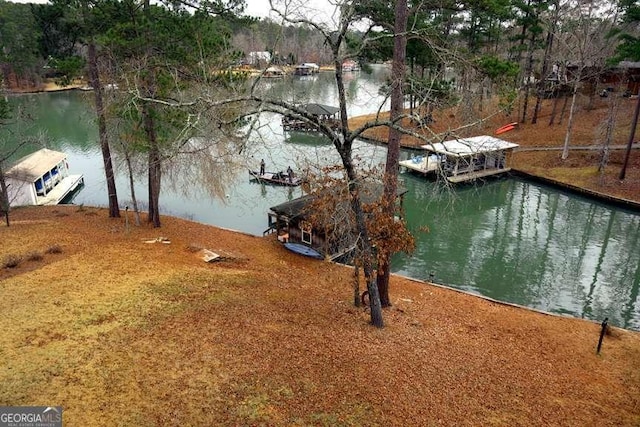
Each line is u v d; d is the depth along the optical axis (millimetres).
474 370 12953
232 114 15773
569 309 21016
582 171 36750
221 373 11016
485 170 38594
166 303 14625
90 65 21234
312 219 17000
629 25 43594
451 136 13586
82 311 13484
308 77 68938
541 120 48344
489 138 39000
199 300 15258
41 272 16625
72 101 73125
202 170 26359
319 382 11219
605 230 29953
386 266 16109
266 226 28703
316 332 13867
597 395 12492
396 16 13445
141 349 11664
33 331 12125
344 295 17875
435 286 20359
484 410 11211
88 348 11477
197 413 9609
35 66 75625
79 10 19156
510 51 43219
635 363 14312
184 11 19484
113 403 9617
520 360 13953
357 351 13000
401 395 11219
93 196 33969
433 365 12867
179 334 12656
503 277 23891
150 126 20109
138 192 34531
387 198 14586
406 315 16297
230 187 31453
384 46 15086
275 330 13609
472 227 30438
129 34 19000
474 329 15891
